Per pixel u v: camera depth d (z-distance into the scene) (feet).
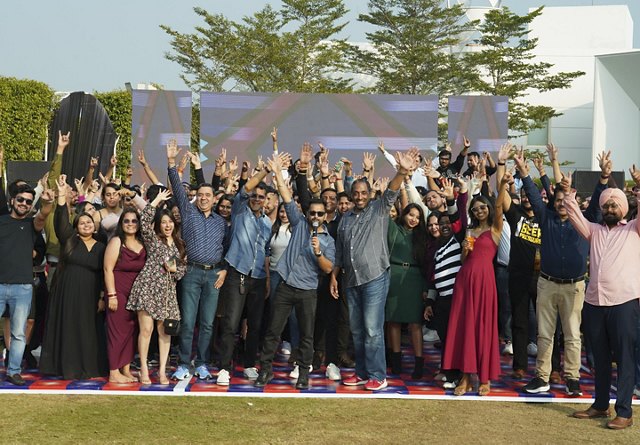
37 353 31.68
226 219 30.89
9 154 73.36
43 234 30.91
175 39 114.42
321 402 25.64
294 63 117.19
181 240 28.30
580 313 26.63
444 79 117.91
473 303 26.37
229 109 52.90
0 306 26.63
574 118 130.72
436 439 21.94
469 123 52.65
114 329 27.32
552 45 141.69
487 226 26.86
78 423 22.84
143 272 27.09
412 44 119.24
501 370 30.68
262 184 30.37
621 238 23.75
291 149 53.16
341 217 30.53
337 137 52.95
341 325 30.81
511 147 28.04
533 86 120.57
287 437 21.89
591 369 30.55
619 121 122.83
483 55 117.50
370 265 26.30
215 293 27.91
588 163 130.31
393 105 52.75
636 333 23.53
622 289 23.47
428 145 52.65
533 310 32.73
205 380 28.04
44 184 27.71
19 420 23.04
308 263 26.99
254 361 28.96
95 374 27.89
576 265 26.25
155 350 29.99
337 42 119.44
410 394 26.53
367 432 22.47
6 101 73.10
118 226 27.40
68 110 51.72
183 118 52.24
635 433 22.89
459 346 26.55
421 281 29.12
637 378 26.89
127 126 85.61
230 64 115.34
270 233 30.35
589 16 140.15
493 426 23.25
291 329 30.42
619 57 120.67
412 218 29.12
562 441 21.98
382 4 120.78
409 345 36.29
